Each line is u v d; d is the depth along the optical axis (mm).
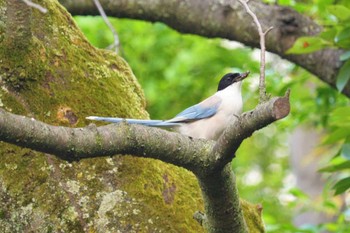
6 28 8094
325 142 11609
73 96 8320
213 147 6906
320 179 24203
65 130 6309
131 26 21641
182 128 10094
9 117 6000
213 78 22203
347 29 11680
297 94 17891
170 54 22438
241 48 21984
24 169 7746
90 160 7934
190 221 8219
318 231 14492
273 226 14273
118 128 6645
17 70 8047
